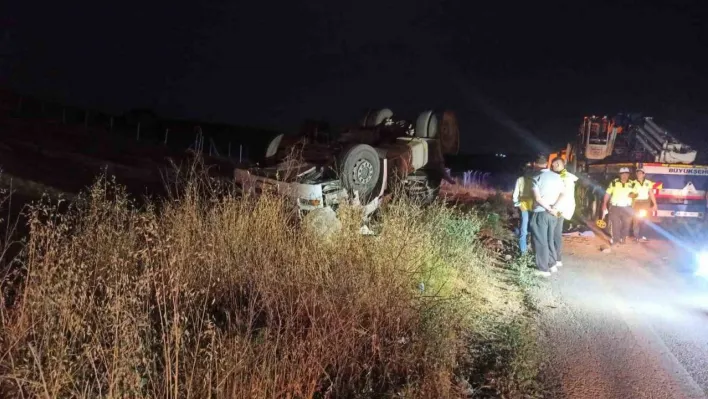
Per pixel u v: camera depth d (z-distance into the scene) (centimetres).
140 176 1537
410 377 493
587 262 1070
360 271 612
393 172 1187
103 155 1836
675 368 587
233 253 638
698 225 1393
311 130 1225
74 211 673
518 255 1046
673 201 1398
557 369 573
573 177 962
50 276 436
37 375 379
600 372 571
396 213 779
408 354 512
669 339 668
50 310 423
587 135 1658
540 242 934
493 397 503
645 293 862
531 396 511
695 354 626
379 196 1077
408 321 571
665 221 1401
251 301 547
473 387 518
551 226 948
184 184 898
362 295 563
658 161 1445
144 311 484
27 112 2723
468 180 2528
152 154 2095
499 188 2344
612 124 1639
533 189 934
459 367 549
